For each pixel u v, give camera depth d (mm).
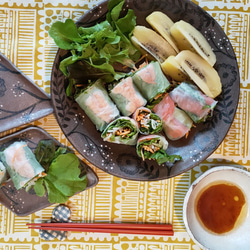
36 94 598
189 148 587
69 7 598
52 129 610
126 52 550
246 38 609
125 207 627
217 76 564
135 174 581
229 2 603
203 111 560
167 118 568
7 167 586
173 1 554
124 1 542
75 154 612
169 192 625
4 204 609
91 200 625
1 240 627
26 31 602
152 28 578
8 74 595
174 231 629
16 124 592
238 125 618
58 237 625
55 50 604
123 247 634
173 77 578
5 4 597
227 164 620
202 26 568
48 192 585
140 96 562
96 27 542
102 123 560
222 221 624
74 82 562
